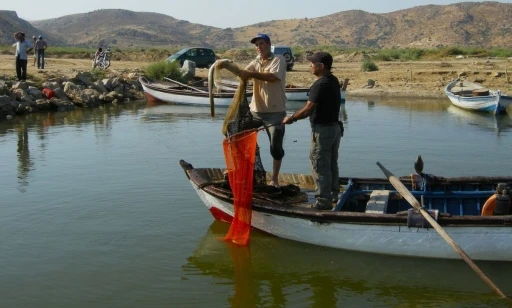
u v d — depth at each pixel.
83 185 11.63
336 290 7.27
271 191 8.88
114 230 9.13
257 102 9.08
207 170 9.98
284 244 8.61
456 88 27.64
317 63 7.96
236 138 8.31
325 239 8.27
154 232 9.07
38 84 25.66
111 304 6.86
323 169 8.16
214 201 9.11
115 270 7.75
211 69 8.75
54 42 197.00
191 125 19.83
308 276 7.63
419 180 9.13
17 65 25.02
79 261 8.02
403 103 27.38
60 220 9.59
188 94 26.45
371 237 7.96
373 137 17.28
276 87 8.90
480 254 7.68
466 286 7.32
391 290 7.25
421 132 18.30
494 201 8.02
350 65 46.97
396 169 13.08
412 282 7.44
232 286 7.37
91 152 14.96
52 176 12.38
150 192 11.12
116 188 11.39
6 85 23.70
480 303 6.91
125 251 8.35
